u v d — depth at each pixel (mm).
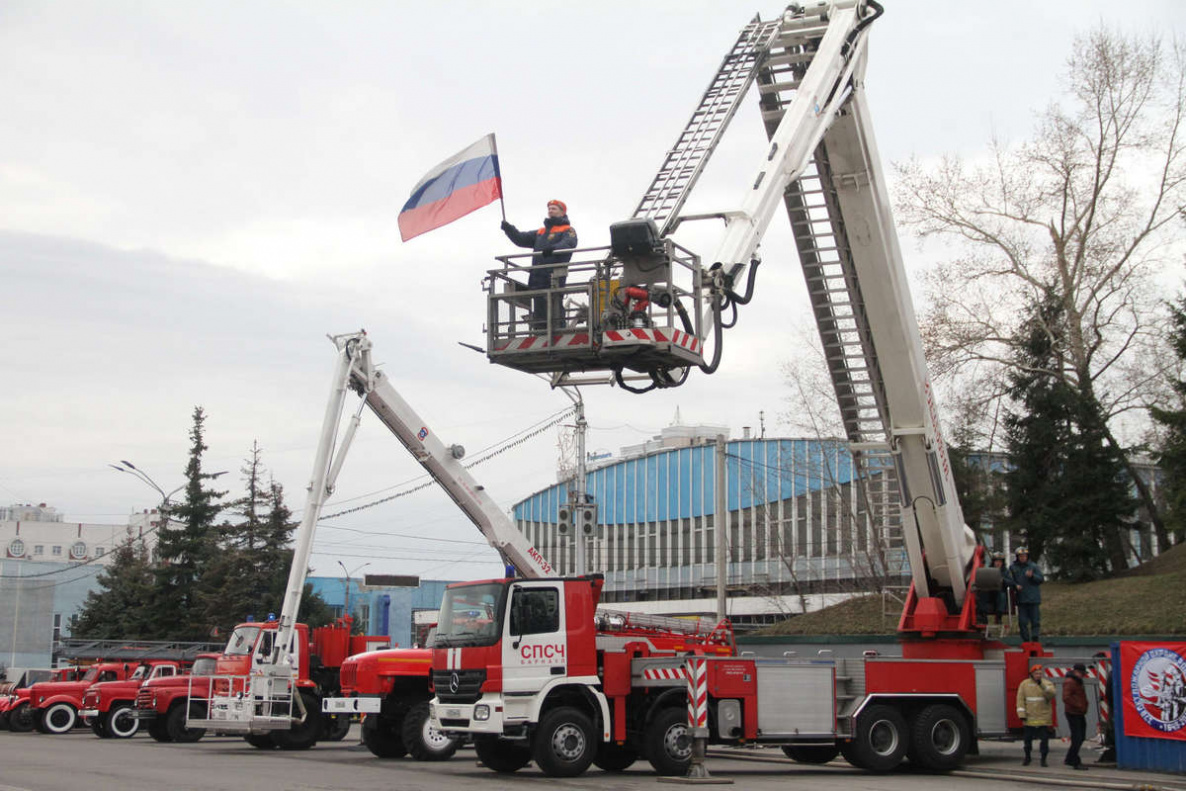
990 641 20953
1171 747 16719
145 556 56344
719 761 20500
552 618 16312
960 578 20625
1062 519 34812
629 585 64125
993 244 37500
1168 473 32500
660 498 63156
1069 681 17938
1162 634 26938
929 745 17719
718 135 15500
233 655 24156
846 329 19594
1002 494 36594
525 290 13578
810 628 38094
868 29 17672
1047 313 36625
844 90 17203
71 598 75688
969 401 36969
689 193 14859
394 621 71188
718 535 34094
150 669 30859
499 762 17328
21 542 100688
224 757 20500
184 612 46969
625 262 13117
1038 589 20672
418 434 22641
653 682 16453
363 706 20688
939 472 19703
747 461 50812
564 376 13898
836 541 49062
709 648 19844
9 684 34500
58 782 14250
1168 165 35219
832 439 39938
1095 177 36156
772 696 17000
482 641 15961
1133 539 45219
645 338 12500
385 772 16859
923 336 37344
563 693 16328
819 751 19672
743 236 14453
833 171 17891
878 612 37219
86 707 27766
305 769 17406
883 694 17641
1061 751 21297
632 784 14930
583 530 34844
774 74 17547
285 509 48875
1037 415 35875
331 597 74250
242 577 46781
